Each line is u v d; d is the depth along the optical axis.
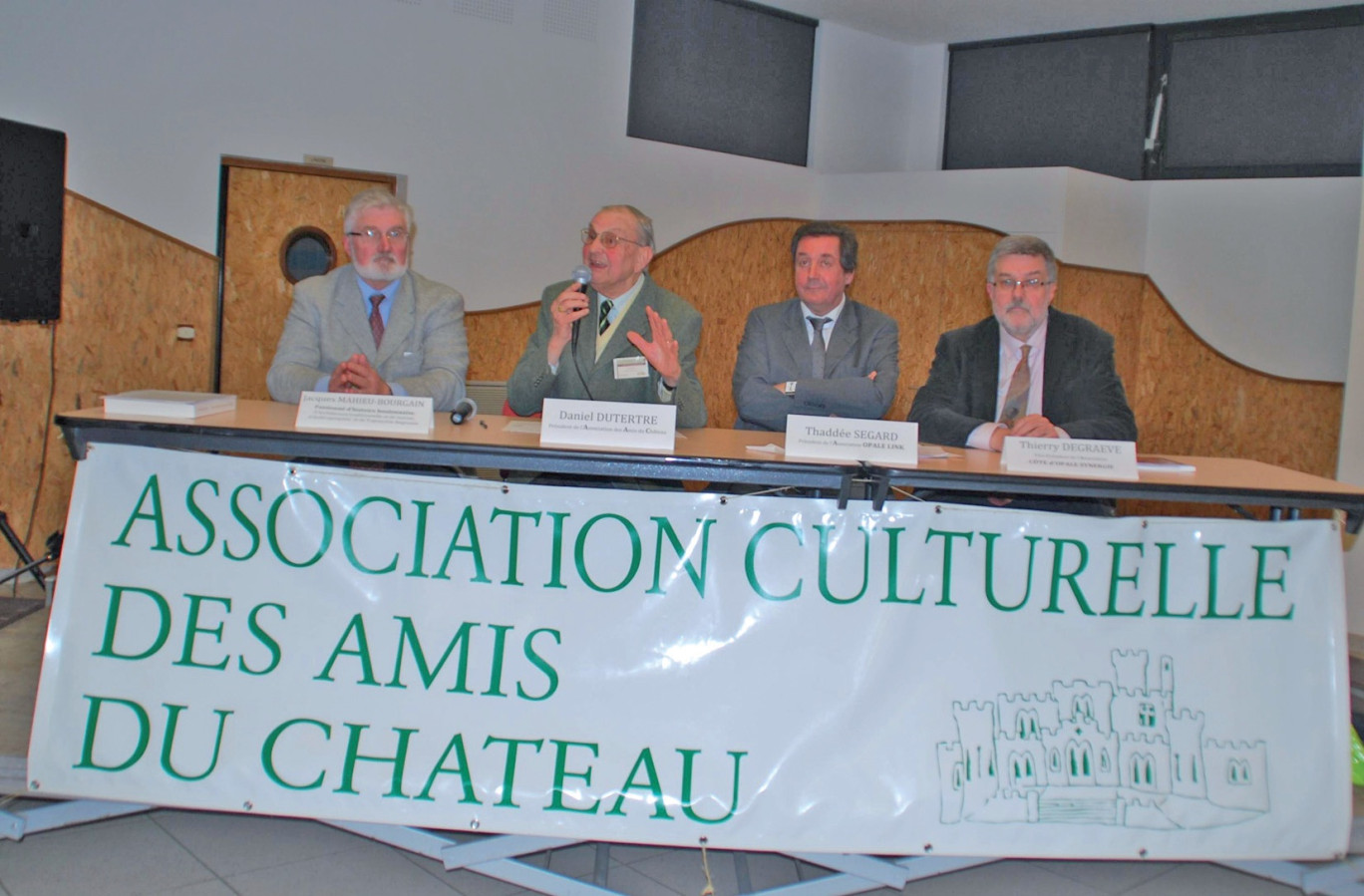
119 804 2.30
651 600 2.23
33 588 4.39
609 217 2.91
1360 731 3.17
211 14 4.70
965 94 6.60
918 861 2.27
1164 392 5.95
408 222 3.05
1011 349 3.08
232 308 4.95
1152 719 2.27
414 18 5.10
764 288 6.16
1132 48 6.09
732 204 6.02
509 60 5.34
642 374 2.88
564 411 2.28
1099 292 5.77
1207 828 2.25
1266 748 2.28
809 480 2.20
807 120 6.42
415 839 2.24
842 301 3.36
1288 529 2.31
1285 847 2.26
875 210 6.05
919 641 2.25
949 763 2.22
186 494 2.23
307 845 2.44
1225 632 2.30
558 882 2.21
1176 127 6.03
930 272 5.91
